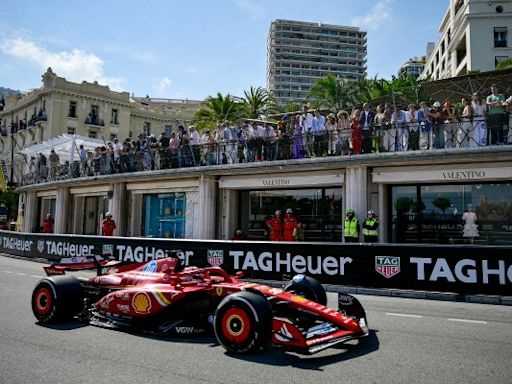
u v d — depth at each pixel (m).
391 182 15.07
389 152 14.37
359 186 15.16
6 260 18.62
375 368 4.95
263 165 16.94
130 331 6.58
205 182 19.14
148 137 21.91
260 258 12.39
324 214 17.36
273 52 163.50
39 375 4.66
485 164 13.41
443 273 10.23
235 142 18.02
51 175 27.83
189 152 19.42
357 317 6.20
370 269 11.02
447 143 13.62
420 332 6.73
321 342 5.23
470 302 9.62
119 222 22.62
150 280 6.89
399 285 10.65
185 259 13.70
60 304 6.90
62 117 49.62
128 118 55.81
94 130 52.28
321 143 15.88
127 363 5.07
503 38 43.19
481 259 9.90
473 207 14.68
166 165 20.31
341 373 4.77
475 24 43.69
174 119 60.84
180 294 6.12
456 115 13.75
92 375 4.66
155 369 4.86
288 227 15.98
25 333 6.46
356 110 16.36
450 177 13.93
